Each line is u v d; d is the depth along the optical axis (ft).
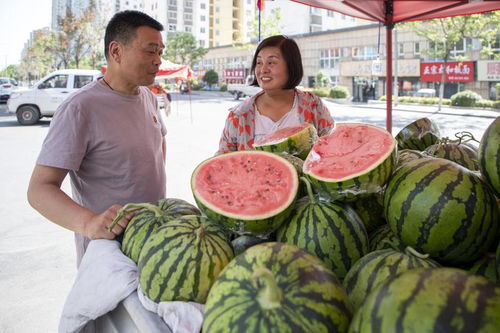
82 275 5.86
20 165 33.40
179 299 4.68
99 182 8.68
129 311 5.06
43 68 220.43
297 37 137.49
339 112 74.69
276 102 11.48
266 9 157.17
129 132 8.68
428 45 100.68
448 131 46.24
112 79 8.71
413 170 4.98
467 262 4.84
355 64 116.78
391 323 2.98
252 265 3.78
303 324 3.37
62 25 142.61
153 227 5.74
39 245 17.80
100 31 144.66
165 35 254.06
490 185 4.86
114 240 6.35
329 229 4.95
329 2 15.72
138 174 8.84
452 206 4.57
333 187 5.05
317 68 133.69
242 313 3.45
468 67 91.30
